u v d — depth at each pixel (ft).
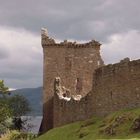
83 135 275.80
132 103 276.21
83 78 412.77
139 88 272.10
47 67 411.13
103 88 300.20
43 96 407.85
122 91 283.79
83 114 319.68
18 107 497.05
